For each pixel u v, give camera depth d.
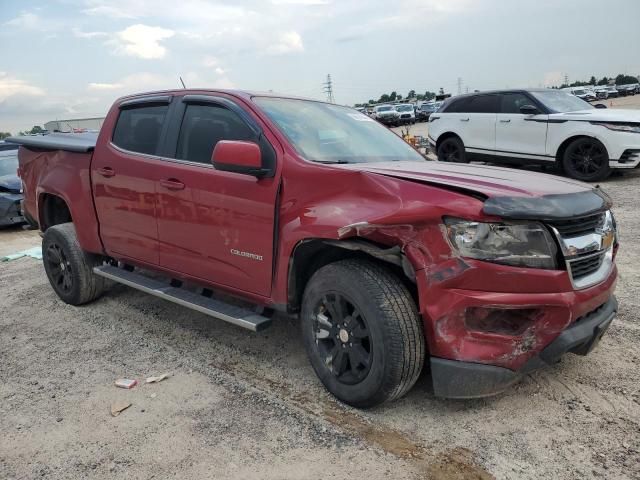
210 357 3.94
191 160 3.92
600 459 2.62
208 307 3.75
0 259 7.77
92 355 4.08
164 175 3.99
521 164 11.76
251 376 3.62
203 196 3.71
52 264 5.29
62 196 4.96
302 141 3.53
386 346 2.82
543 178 3.29
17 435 3.04
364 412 3.11
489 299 2.65
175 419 3.13
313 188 3.15
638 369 3.44
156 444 2.89
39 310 5.18
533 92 11.04
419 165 3.55
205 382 3.56
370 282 2.89
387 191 2.87
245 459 2.73
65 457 2.82
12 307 5.33
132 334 4.45
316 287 3.17
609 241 3.14
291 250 3.21
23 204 5.71
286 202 3.25
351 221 2.89
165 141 4.13
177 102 4.17
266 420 3.07
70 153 4.90
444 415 3.04
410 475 2.56
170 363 3.88
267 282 3.43
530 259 2.68
